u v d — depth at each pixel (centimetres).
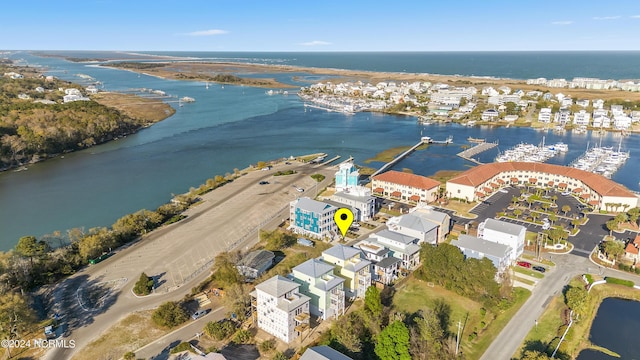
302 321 9294
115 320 10244
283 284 9650
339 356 7912
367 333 9481
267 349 9025
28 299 11050
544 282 11919
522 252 13525
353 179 18512
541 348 9319
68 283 12025
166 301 11044
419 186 18050
